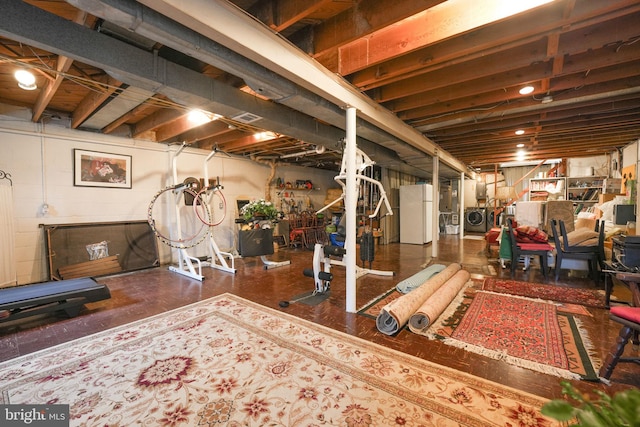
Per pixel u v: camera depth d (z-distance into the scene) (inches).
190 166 229.8
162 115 165.6
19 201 157.1
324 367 78.7
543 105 145.2
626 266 112.7
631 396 22.5
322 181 371.9
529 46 97.8
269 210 209.6
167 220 219.8
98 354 86.2
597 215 234.7
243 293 143.9
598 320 105.3
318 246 143.3
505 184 409.1
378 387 70.2
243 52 76.3
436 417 60.5
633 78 120.3
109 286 156.8
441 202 444.5
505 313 112.6
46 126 165.2
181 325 105.7
